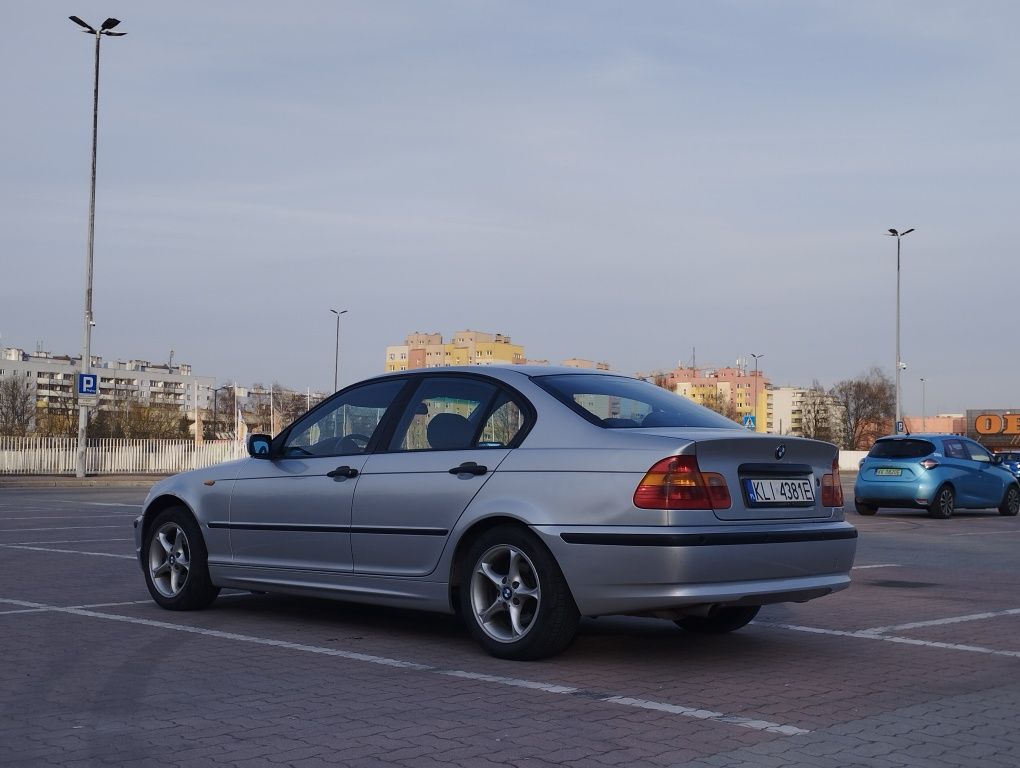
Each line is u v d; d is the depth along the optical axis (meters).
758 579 6.32
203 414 101.56
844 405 114.62
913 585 10.82
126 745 4.71
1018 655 6.97
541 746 4.72
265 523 7.88
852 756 4.62
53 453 40.28
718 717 5.25
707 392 171.50
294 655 6.71
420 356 160.00
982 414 96.94
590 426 6.53
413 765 4.44
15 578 10.30
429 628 7.71
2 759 4.49
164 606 8.51
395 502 7.10
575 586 6.26
